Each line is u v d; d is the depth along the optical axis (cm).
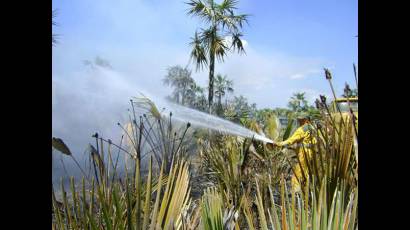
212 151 437
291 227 147
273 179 346
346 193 191
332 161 205
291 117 459
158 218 152
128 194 148
